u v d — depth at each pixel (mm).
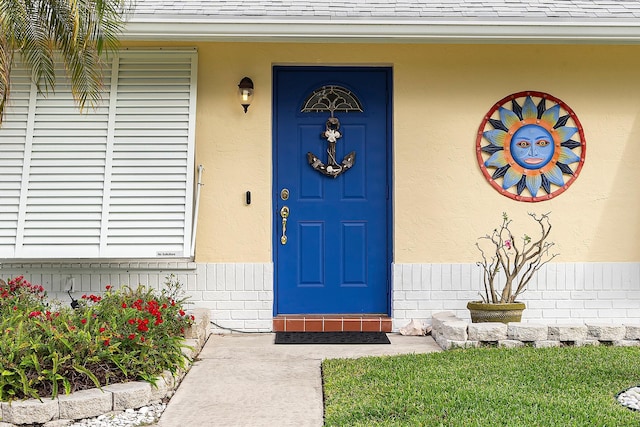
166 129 7035
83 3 5980
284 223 7449
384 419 4371
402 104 7273
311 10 6734
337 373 5461
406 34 6660
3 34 5809
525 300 7277
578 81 7305
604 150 7312
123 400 4586
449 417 4324
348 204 7488
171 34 6598
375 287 7477
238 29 6613
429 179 7270
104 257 6836
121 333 5062
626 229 7312
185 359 5699
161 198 6938
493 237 7285
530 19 6645
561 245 7289
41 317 5141
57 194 6922
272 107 7402
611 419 4242
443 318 6816
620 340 6457
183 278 7215
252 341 6805
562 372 5371
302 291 7484
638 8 6906
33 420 4293
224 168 7238
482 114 7285
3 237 6875
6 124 7008
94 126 7023
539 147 7285
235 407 4738
